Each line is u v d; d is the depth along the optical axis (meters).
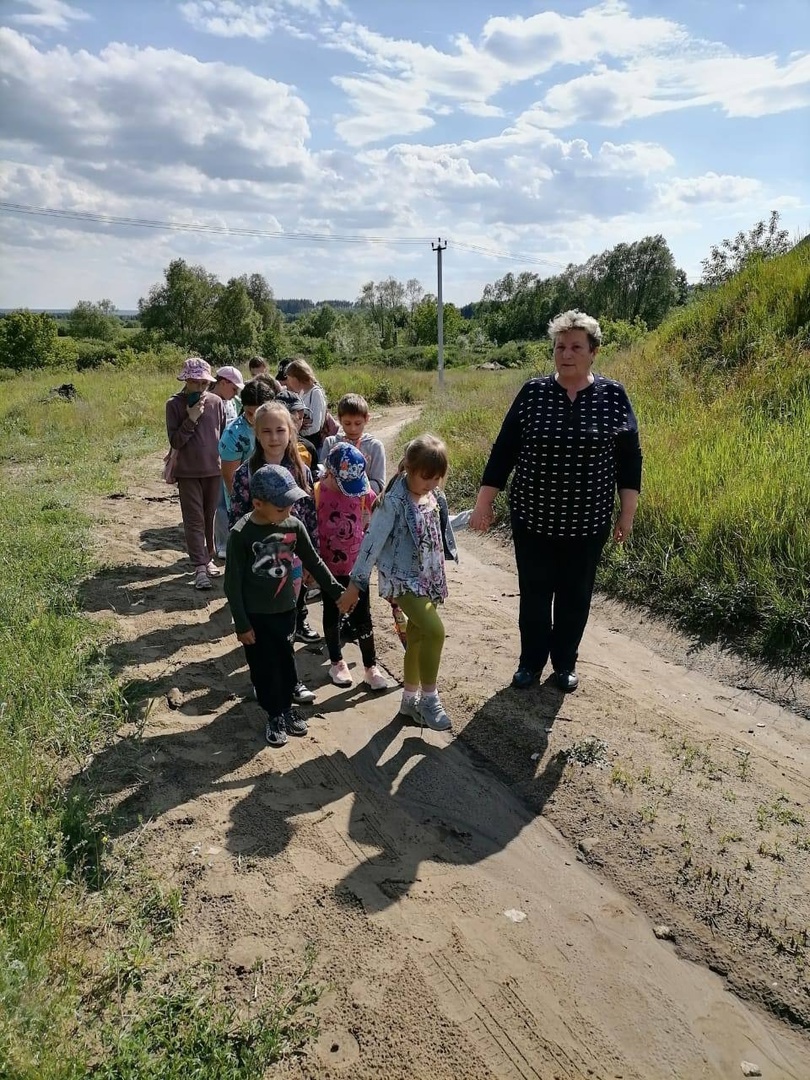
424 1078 2.17
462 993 2.45
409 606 3.82
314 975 2.49
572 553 4.16
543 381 4.02
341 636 5.23
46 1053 2.06
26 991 2.24
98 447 12.75
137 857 3.01
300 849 3.09
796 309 9.77
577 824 3.28
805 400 7.71
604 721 4.07
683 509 6.15
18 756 3.50
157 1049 2.19
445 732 4.03
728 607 5.02
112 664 4.68
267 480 3.59
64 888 2.79
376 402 25.64
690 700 4.33
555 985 2.49
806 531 5.24
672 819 3.27
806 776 3.57
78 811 3.15
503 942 2.65
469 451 9.93
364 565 3.78
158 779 3.55
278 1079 2.15
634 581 5.73
